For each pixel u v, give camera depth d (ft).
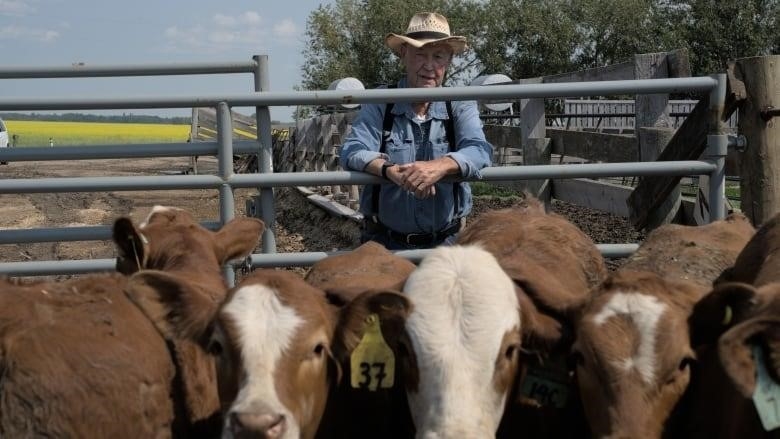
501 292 15.78
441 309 15.47
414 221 23.49
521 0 163.94
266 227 23.82
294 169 85.92
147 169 103.76
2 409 13.64
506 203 57.06
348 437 17.38
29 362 13.92
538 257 19.66
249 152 23.93
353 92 22.86
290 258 23.29
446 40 23.79
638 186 27.14
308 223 58.08
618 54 165.99
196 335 15.76
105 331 14.98
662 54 27.81
